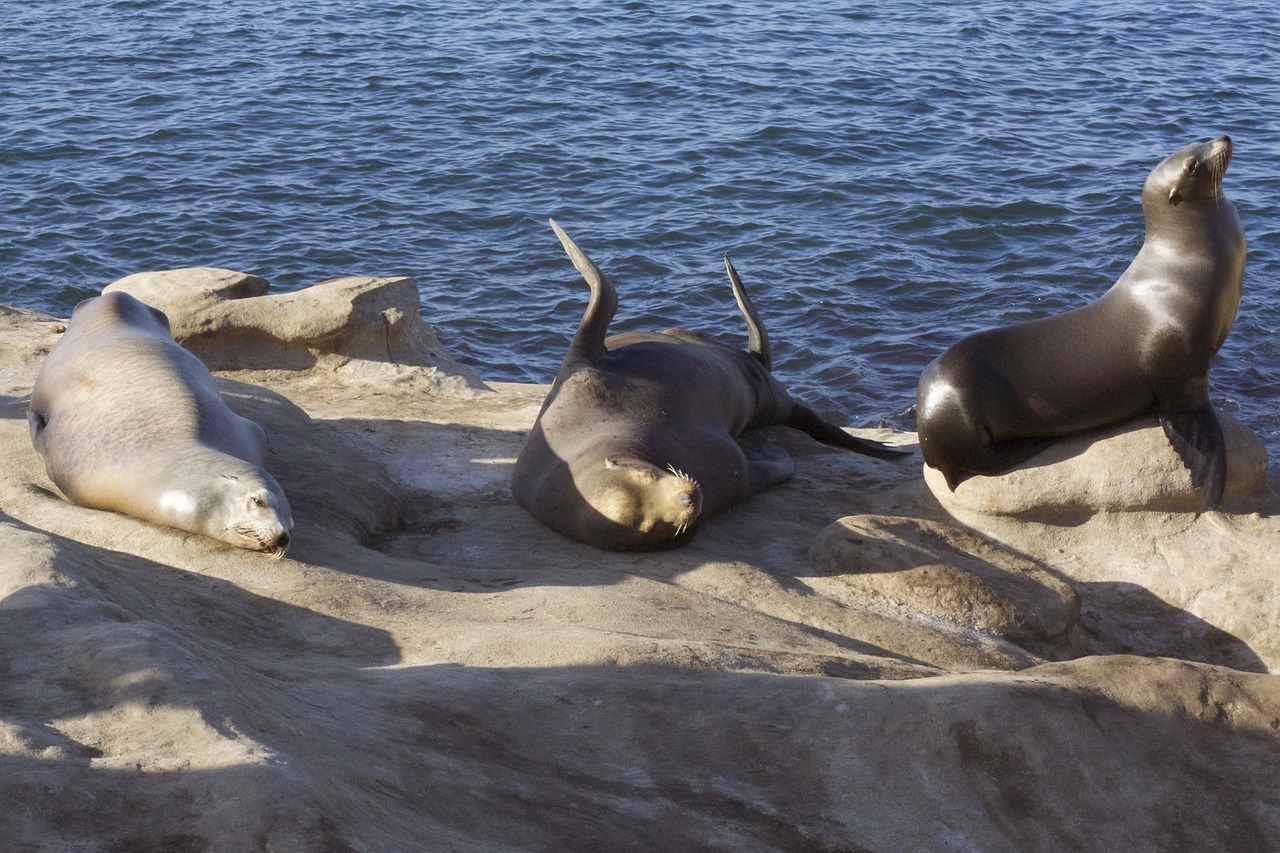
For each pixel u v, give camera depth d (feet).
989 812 17.65
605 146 85.97
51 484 29.01
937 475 33.53
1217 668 21.02
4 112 90.68
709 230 71.77
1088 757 18.75
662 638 22.52
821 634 25.49
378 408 40.86
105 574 20.84
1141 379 30.89
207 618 21.74
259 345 44.37
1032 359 31.27
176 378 29.43
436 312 62.13
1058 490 31.89
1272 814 18.67
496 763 17.01
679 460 31.55
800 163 82.53
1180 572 31.24
